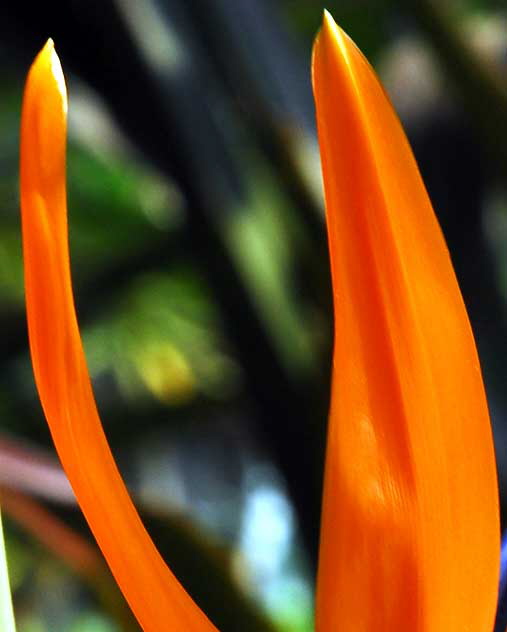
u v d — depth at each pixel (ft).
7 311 3.79
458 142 3.54
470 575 1.54
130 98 3.30
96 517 1.57
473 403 1.52
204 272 3.24
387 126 1.47
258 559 7.80
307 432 3.07
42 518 2.10
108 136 3.82
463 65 3.32
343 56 1.46
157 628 1.59
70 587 6.39
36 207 1.50
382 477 1.54
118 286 4.07
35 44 3.25
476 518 1.53
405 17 3.43
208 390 4.50
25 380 4.55
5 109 5.85
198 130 3.31
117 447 4.09
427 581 1.55
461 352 1.51
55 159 1.49
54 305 1.53
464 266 3.44
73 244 5.57
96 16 3.22
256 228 3.24
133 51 3.24
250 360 3.14
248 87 3.28
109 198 5.49
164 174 3.35
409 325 1.50
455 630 1.55
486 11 4.95
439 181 3.51
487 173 3.51
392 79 3.65
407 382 1.51
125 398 4.34
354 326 1.51
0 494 2.10
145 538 1.58
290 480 3.09
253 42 3.35
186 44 3.33
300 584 6.56
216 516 9.21
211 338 5.73
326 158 1.47
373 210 1.48
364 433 1.53
